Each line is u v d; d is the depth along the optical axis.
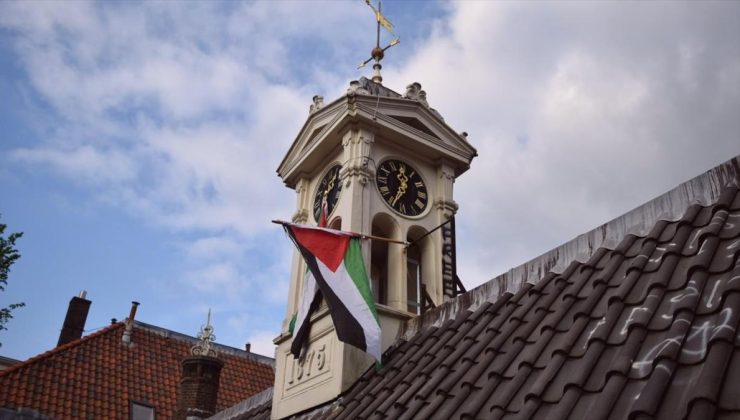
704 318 5.57
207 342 19.06
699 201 7.59
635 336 5.87
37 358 20.73
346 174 12.92
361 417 8.96
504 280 9.93
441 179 14.02
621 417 5.06
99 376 21.38
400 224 13.05
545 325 7.41
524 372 6.77
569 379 5.93
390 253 12.95
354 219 12.29
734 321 5.19
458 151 14.26
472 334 8.89
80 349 22.19
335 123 13.41
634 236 8.05
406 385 8.92
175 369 23.58
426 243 13.43
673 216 7.79
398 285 12.46
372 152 13.34
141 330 24.72
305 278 12.74
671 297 6.23
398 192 13.41
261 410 14.31
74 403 19.67
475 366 7.71
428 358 9.45
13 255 19.95
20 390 19.11
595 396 5.59
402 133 13.48
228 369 25.61
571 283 8.28
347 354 11.00
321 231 11.77
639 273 7.00
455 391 7.61
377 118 13.23
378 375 10.39
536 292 8.62
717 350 4.96
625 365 5.56
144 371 22.66
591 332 6.69
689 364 5.15
